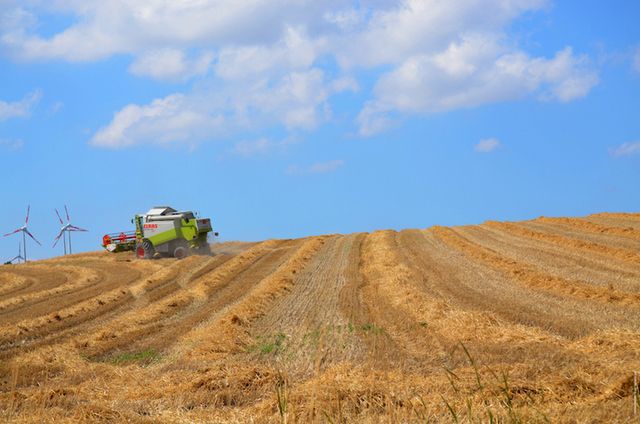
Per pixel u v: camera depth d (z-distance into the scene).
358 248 44.94
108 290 34.78
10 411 11.11
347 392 11.17
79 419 10.69
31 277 47.31
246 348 17.59
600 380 11.33
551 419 8.80
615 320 18.27
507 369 12.55
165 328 22.83
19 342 22.14
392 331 18.44
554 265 30.30
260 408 11.02
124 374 15.87
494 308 20.67
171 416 11.05
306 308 23.61
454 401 10.12
